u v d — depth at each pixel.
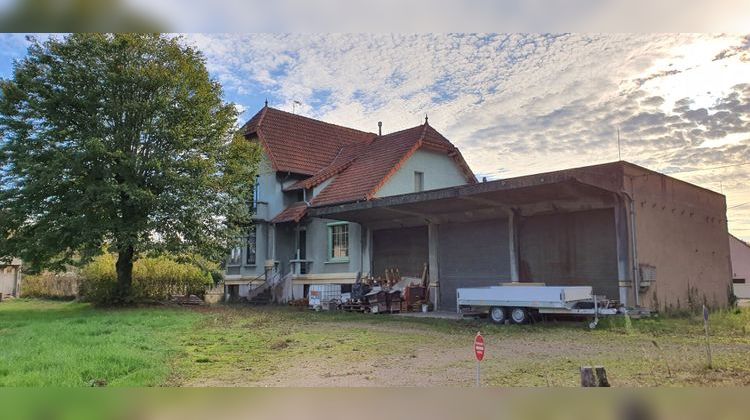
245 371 9.06
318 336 13.55
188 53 22.94
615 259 16.17
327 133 32.00
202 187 21.91
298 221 26.34
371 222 23.45
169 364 9.56
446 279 20.70
